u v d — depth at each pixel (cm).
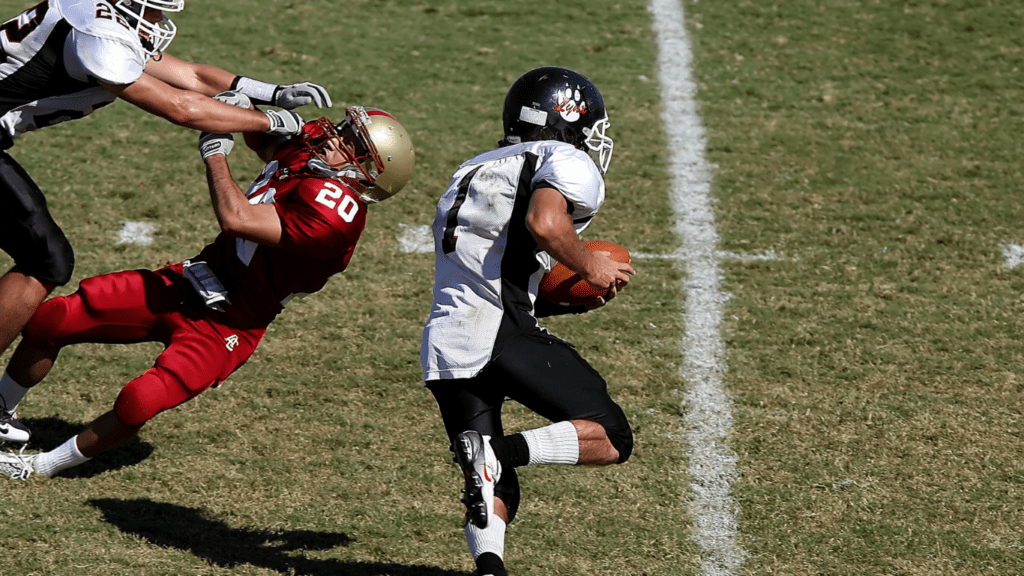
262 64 2664
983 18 3061
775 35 2967
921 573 1219
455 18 3022
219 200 1157
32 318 1259
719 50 2875
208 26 2875
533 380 1081
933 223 2131
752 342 1738
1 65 1174
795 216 2147
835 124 2527
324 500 1318
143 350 1650
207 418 1482
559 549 1240
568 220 1044
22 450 1330
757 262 1984
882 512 1332
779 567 1225
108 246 1936
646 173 2288
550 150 1088
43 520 1216
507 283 1092
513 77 2684
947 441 1491
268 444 1431
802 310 1834
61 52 1164
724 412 1553
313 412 1515
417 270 1933
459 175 1151
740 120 2530
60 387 1533
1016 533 1296
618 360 1678
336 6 3069
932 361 1694
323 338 1711
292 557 1199
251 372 1606
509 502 1128
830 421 1535
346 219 1184
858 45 2916
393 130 1222
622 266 1098
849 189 2252
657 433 1498
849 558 1243
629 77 2711
